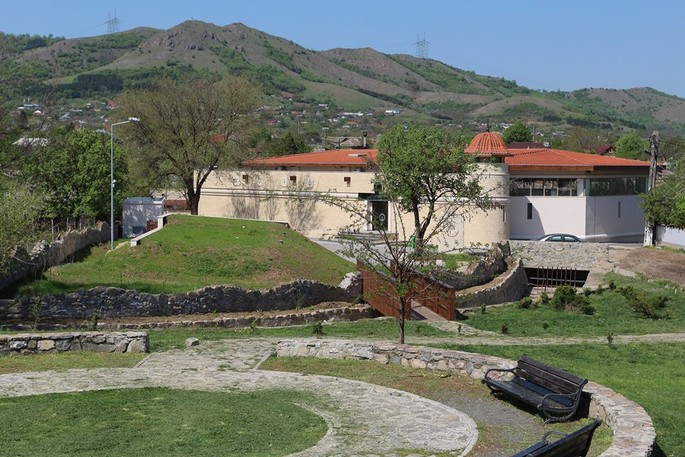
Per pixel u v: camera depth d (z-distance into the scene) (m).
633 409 13.93
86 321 28.72
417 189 46.34
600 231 63.12
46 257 36.00
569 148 131.38
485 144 58.44
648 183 65.25
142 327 28.12
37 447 13.58
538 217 62.03
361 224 59.97
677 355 24.52
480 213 57.06
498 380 16.86
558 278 54.38
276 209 65.62
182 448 13.57
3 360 19.83
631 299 38.91
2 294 29.56
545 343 26.73
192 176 66.81
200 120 66.12
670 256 52.94
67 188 65.69
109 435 14.24
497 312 39.41
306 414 15.61
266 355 20.62
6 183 47.12
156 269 38.25
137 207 69.06
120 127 66.31
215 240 43.69
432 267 32.78
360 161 62.03
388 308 34.94
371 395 16.92
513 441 13.95
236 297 31.89
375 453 13.41
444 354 18.52
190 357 20.58
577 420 14.85
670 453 13.14
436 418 15.33
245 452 13.41
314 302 34.81
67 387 17.55
